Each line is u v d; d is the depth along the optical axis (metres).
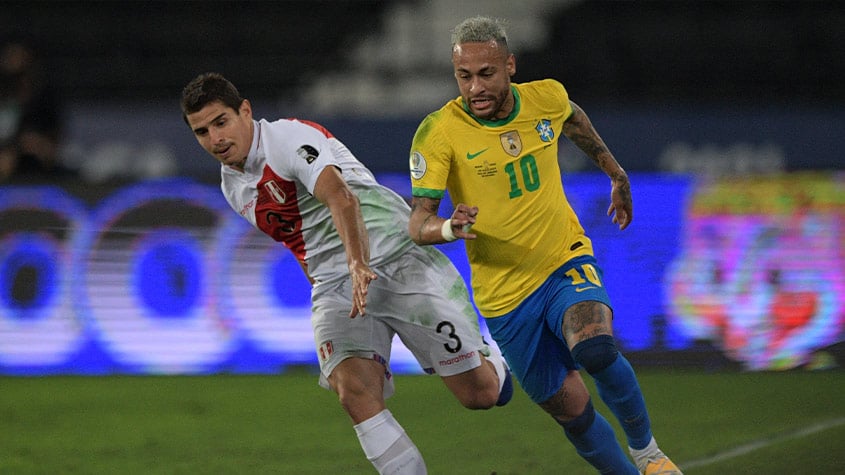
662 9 49.25
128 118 41.75
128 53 47.72
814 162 42.59
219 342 30.45
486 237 15.12
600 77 47.84
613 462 15.52
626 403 14.32
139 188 30.52
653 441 14.89
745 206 30.75
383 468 14.77
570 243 15.31
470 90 14.45
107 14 48.25
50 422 24.16
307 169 14.47
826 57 49.03
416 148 14.96
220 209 30.56
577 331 14.22
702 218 30.67
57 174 37.06
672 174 30.73
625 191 16.28
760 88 48.47
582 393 15.42
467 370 15.96
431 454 20.23
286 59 48.00
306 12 49.44
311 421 23.95
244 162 14.93
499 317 15.50
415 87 47.50
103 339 30.41
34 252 30.45
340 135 42.09
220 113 14.47
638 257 30.45
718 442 20.53
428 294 15.80
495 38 14.41
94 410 25.53
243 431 22.98
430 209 14.82
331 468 19.41
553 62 48.06
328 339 15.35
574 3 49.41
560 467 18.73
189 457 20.52
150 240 30.45
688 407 24.48
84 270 30.47
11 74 36.72
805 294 30.48
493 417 23.69
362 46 49.03
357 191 16.02
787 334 30.39
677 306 30.39
